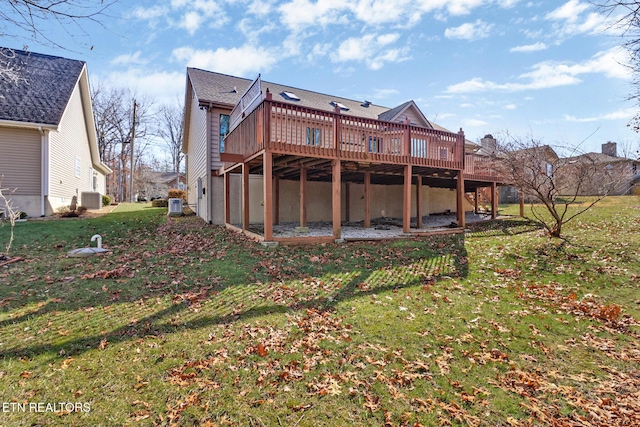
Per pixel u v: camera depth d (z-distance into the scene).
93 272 5.30
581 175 9.05
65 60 14.41
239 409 2.32
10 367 2.69
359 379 2.71
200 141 12.80
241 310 3.98
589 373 2.92
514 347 3.34
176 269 5.58
